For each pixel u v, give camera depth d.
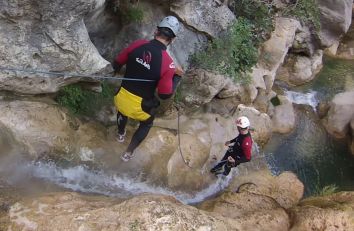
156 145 6.44
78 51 5.23
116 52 6.42
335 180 8.63
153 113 5.52
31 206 4.73
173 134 6.82
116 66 5.15
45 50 5.08
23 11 4.69
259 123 8.54
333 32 11.88
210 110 7.96
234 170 7.55
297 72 10.86
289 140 9.08
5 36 4.84
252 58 8.62
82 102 6.07
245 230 5.43
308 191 8.16
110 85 6.36
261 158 8.27
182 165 6.62
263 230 5.68
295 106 10.01
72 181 5.61
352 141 9.28
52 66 5.25
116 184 5.91
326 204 6.34
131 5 6.35
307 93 10.55
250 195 6.72
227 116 8.12
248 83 8.62
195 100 7.44
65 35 5.04
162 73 4.84
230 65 7.73
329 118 9.78
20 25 4.82
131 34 6.50
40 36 4.97
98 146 5.93
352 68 11.93
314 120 9.84
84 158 5.77
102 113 6.27
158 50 4.80
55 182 5.49
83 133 5.92
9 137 5.28
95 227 4.47
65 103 5.87
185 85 7.36
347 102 10.05
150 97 5.18
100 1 5.16
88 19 5.52
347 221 5.71
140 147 6.27
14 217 4.55
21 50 4.98
